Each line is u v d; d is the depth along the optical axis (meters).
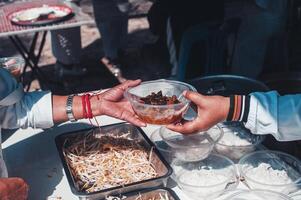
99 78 4.57
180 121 1.39
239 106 1.32
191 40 3.02
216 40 3.09
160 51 3.74
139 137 1.65
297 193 1.36
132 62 4.88
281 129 1.32
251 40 3.47
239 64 3.57
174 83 1.56
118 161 1.52
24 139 1.77
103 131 1.68
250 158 1.54
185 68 3.10
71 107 1.55
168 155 1.60
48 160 1.63
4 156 1.63
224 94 1.84
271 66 3.61
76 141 1.64
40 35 5.82
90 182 1.42
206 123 1.35
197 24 3.10
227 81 1.91
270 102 1.31
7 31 2.94
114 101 1.55
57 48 4.44
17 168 1.59
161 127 1.70
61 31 4.27
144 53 3.89
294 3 4.67
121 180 1.42
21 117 1.54
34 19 3.09
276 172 1.46
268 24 3.38
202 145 1.50
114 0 3.81
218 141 1.61
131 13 4.70
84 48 5.35
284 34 3.53
